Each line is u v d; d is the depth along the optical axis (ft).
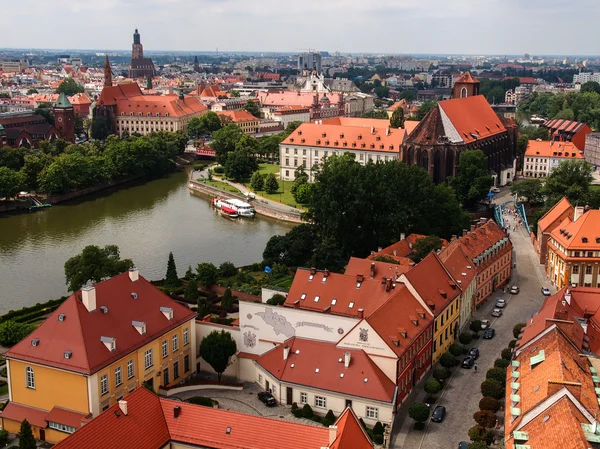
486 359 539.70
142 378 466.70
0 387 492.13
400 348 462.19
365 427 442.50
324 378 458.50
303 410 453.17
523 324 568.00
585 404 353.51
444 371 499.92
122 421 354.33
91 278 629.92
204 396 481.87
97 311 453.58
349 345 467.11
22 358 435.53
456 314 584.40
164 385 491.31
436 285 563.07
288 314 497.87
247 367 508.12
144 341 464.24
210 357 496.64
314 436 351.25
